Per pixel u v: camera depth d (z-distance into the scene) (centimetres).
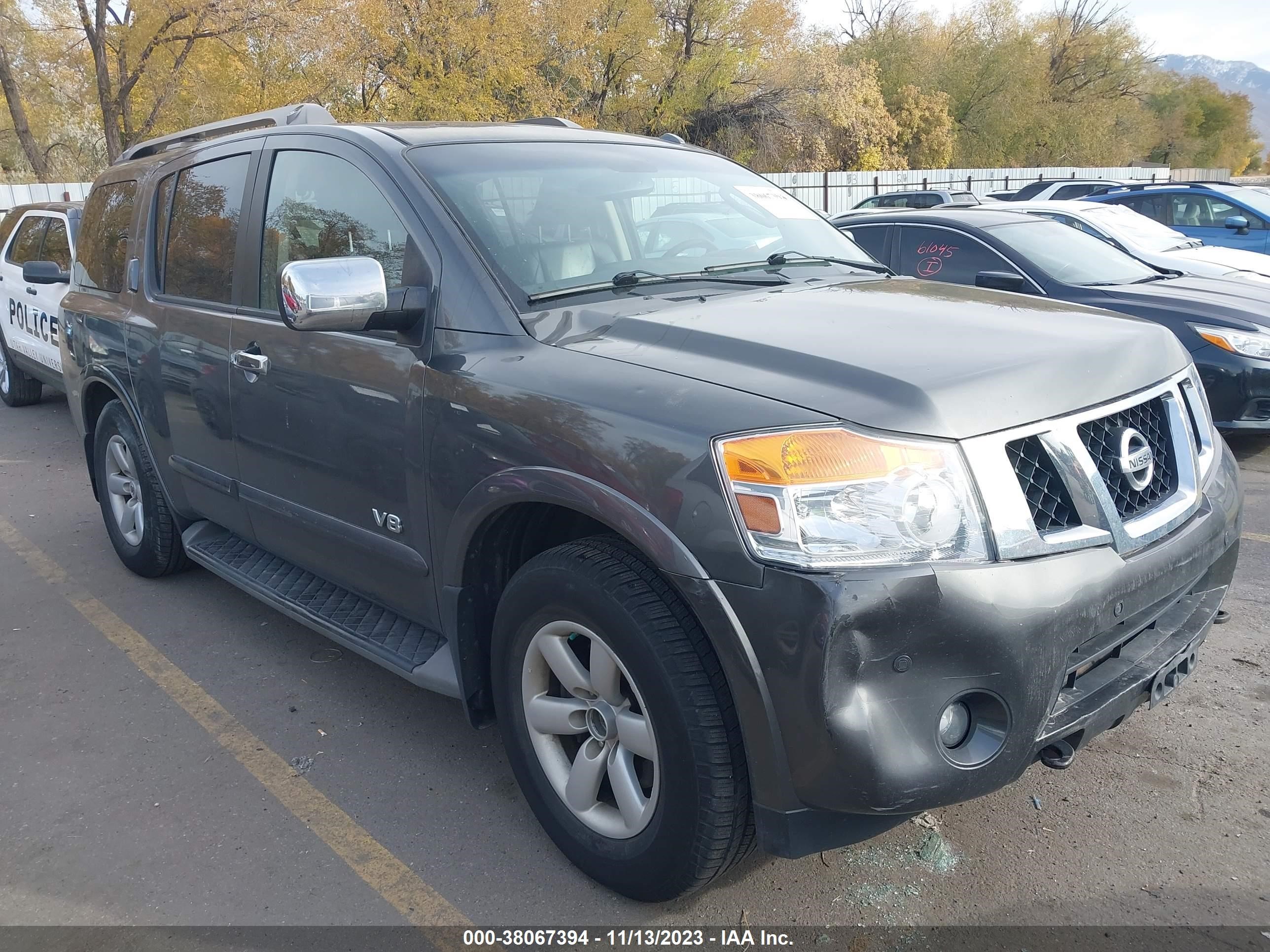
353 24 2402
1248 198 1240
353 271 258
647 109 3178
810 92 3394
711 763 209
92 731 341
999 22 4691
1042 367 222
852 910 242
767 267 327
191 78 2572
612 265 298
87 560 509
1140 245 800
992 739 203
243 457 358
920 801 196
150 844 278
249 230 355
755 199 368
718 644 202
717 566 199
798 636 191
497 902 250
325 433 308
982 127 4712
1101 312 280
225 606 446
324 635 328
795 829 205
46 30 2603
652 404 217
